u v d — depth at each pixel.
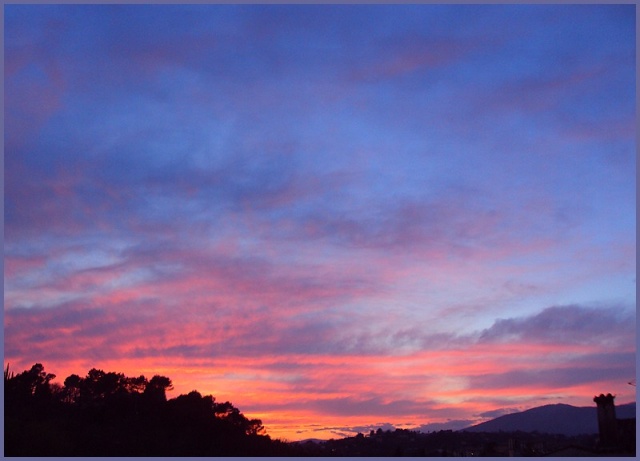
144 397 64.19
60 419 56.22
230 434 58.56
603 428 42.09
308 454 53.81
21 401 58.44
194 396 63.06
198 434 57.25
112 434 53.75
